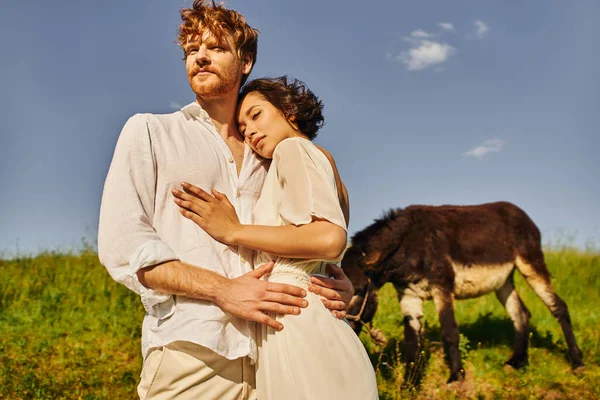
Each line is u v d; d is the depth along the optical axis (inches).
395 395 259.3
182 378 107.7
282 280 112.0
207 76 117.6
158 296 107.0
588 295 434.6
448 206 335.9
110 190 109.2
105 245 107.0
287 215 109.9
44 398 236.7
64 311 349.7
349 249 307.1
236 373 110.5
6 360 272.7
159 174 112.7
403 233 305.6
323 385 106.3
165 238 110.7
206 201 111.2
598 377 290.8
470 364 304.7
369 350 305.1
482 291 324.8
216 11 119.2
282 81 126.1
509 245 330.0
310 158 113.2
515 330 323.3
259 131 120.9
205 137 118.5
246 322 110.3
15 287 389.1
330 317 111.8
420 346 300.4
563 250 535.8
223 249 112.7
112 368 272.5
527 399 265.7
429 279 304.2
